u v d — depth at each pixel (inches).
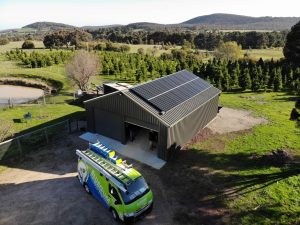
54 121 1222.9
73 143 990.4
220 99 1582.2
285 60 2490.2
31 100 1710.1
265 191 698.2
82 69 1721.2
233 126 1154.0
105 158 680.4
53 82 2144.4
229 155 896.9
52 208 652.1
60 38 4724.4
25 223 606.5
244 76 1796.3
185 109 947.3
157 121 830.5
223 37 4869.6
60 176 789.2
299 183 727.7
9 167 837.2
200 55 3312.0
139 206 585.0
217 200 674.2
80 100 1563.7
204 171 803.4
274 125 1168.8
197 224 599.5
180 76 1217.4
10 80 2193.7
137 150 922.1
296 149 931.3
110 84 1296.8
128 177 605.0
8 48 4584.2
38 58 2682.1
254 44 4704.7
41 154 914.1
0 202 674.8
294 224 584.4
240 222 598.9
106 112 978.1
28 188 732.7
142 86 977.5
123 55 2918.3
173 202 670.5
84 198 689.0
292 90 1784.0
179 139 912.3
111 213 634.8
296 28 2431.1
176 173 794.8
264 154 892.6
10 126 1077.8
